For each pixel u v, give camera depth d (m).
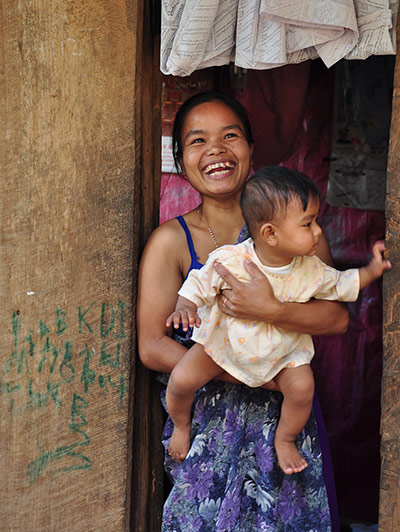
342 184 2.87
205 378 1.85
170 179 2.87
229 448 1.93
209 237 2.05
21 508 2.12
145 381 2.09
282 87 2.46
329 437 2.92
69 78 1.99
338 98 2.81
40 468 2.10
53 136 2.02
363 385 2.89
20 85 2.03
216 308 1.81
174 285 2.00
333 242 2.90
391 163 1.69
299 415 1.81
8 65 2.03
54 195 2.03
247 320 1.78
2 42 2.03
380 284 2.86
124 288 1.98
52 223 2.03
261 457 1.90
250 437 1.94
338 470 2.92
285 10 1.72
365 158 2.84
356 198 2.87
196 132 1.98
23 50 2.02
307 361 1.82
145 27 1.99
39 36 2.00
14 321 2.09
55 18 1.99
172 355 1.93
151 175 2.06
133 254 1.98
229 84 2.73
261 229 1.68
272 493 1.88
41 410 2.08
